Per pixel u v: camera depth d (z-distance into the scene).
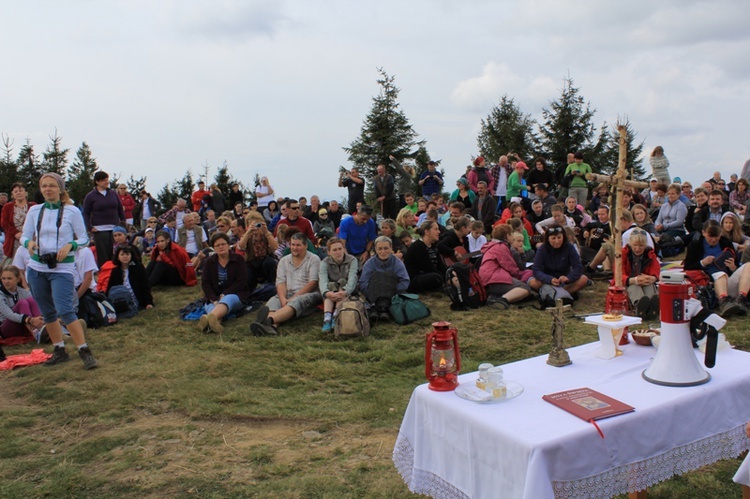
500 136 37.47
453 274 8.23
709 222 7.89
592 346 3.66
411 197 14.86
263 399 5.33
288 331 7.64
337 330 7.23
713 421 2.86
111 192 10.62
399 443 3.12
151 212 18.19
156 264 10.70
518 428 2.50
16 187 10.57
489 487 2.56
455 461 2.77
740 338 6.45
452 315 7.99
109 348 7.11
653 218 13.70
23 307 7.61
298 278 8.23
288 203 10.82
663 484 3.65
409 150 36.06
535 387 3.00
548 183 14.98
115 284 8.90
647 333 3.61
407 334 7.32
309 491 3.68
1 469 4.13
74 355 6.82
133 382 5.85
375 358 6.49
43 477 4.00
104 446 4.43
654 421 2.66
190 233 12.59
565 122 31.84
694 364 2.97
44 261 6.02
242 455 4.23
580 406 2.67
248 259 9.52
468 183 14.67
